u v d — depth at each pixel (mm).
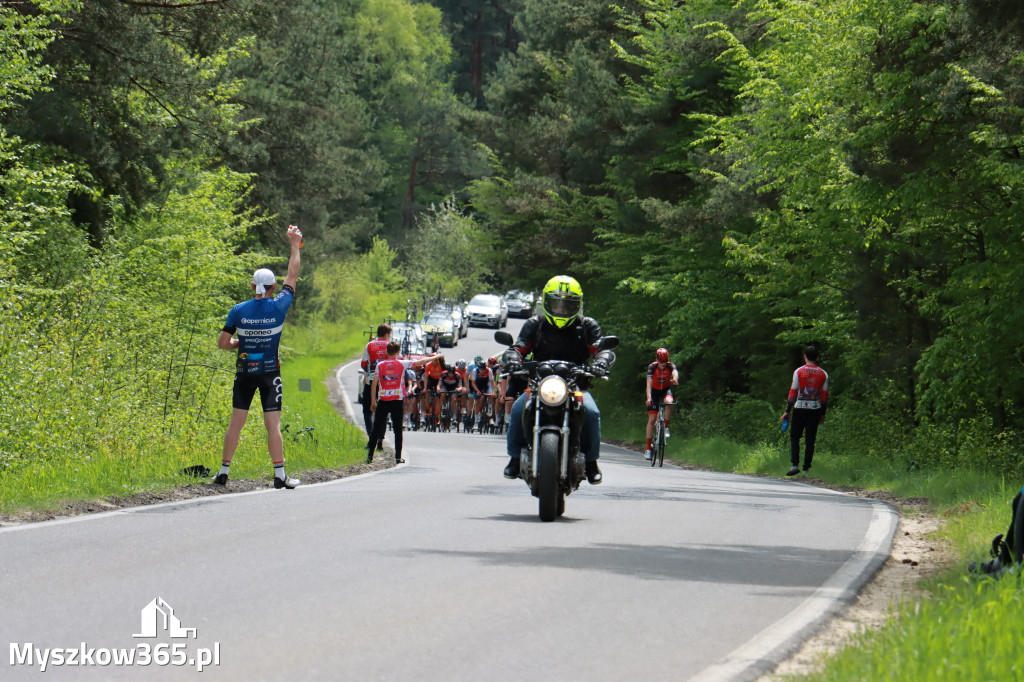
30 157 73750
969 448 59938
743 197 90375
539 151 156250
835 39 69062
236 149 95562
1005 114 48844
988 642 15602
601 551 26109
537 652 16562
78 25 75375
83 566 22750
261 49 139750
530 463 32375
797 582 22969
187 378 66062
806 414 64062
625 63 133250
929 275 73438
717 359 109688
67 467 39625
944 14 49594
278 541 26625
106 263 77188
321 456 56344
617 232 122938
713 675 15547
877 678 14578
